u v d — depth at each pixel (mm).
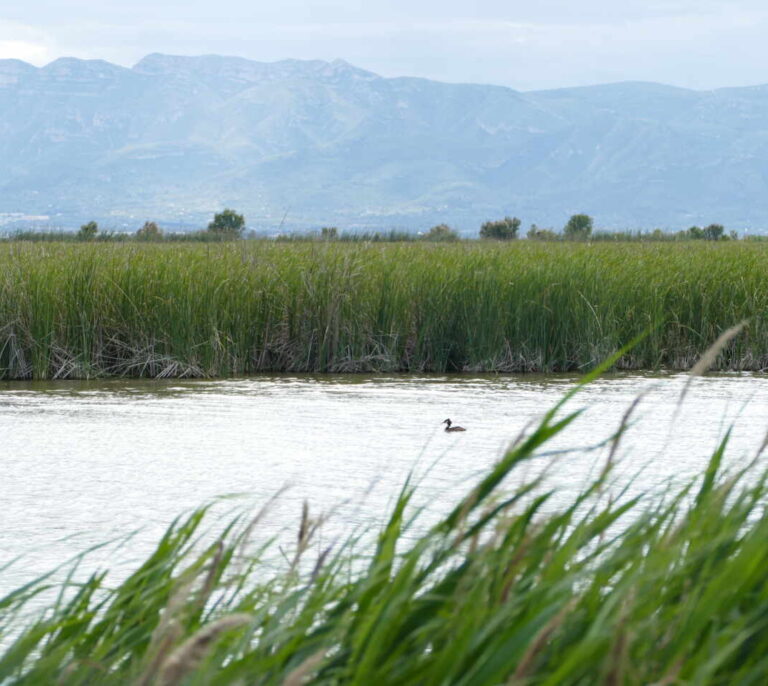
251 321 70000
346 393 58531
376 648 9203
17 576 25250
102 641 12516
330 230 108688
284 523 29516
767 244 122500
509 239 172875
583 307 70438
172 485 35594
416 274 72688
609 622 8867
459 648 8812
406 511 30688
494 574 10375
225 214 194375
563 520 10953
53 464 39125
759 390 58406
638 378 64750
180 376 66812
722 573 8984
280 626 11125
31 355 65875
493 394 57781
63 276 67688
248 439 44094
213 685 9664
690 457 38375
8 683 10781
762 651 9086
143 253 77000
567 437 43188
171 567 13523
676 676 8383
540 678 8500
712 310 71438
